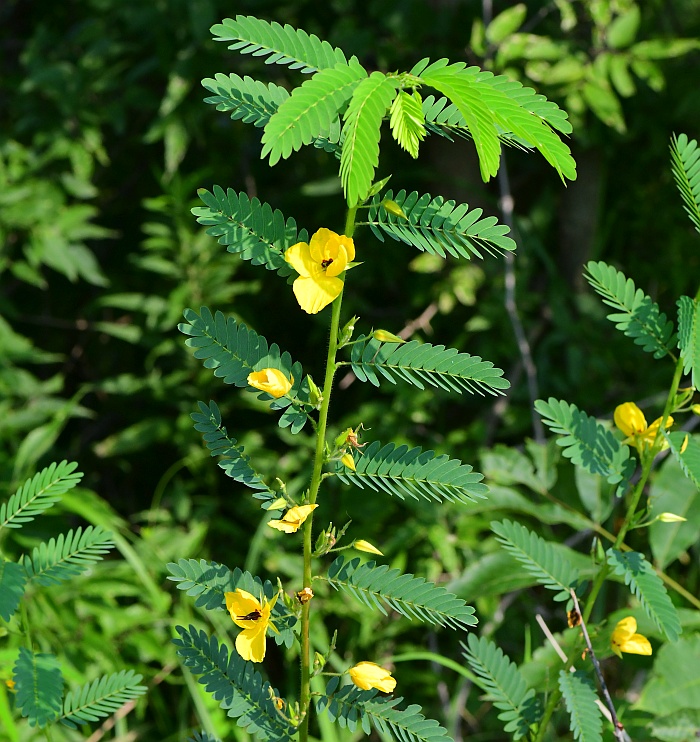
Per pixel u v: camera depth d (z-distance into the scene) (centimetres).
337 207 390
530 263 402
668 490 246
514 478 265
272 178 420
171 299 368
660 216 414
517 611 362
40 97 396
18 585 134
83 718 142
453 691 349
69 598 312
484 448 366
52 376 439
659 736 208
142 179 426
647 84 393
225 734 284
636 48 351
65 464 143
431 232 128
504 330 385
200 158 415
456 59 362
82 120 384
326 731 271
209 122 397
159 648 316
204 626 327
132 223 430
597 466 155
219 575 133
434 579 340
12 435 374
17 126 388
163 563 336
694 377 144
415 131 118
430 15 362
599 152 396
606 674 330
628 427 155
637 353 394
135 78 383
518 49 349
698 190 151
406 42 363
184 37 368
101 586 318
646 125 396
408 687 351
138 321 403
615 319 154
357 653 349
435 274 385
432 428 395
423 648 352
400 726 135
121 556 372
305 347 423
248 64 366
